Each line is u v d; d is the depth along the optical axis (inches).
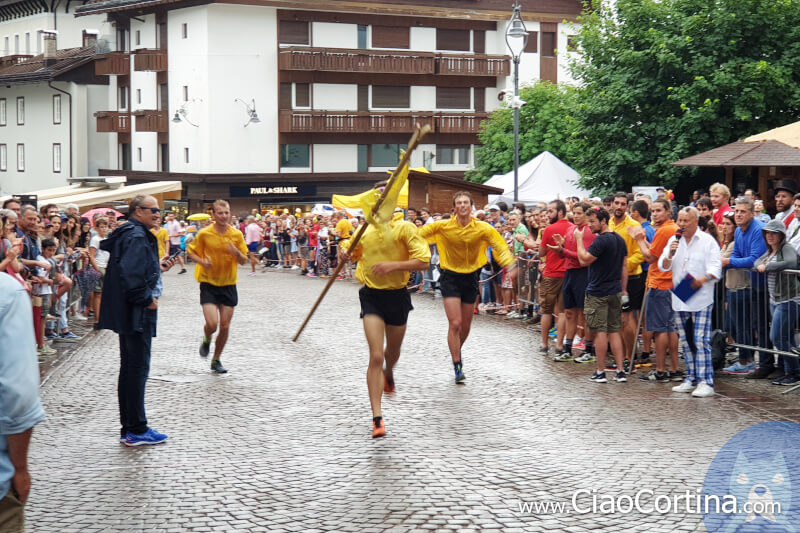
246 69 1932.8
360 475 267.4
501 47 2142.0
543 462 278.8
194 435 318.0
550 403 364.5
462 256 407.8
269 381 418.0
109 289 301.3
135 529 225.1
